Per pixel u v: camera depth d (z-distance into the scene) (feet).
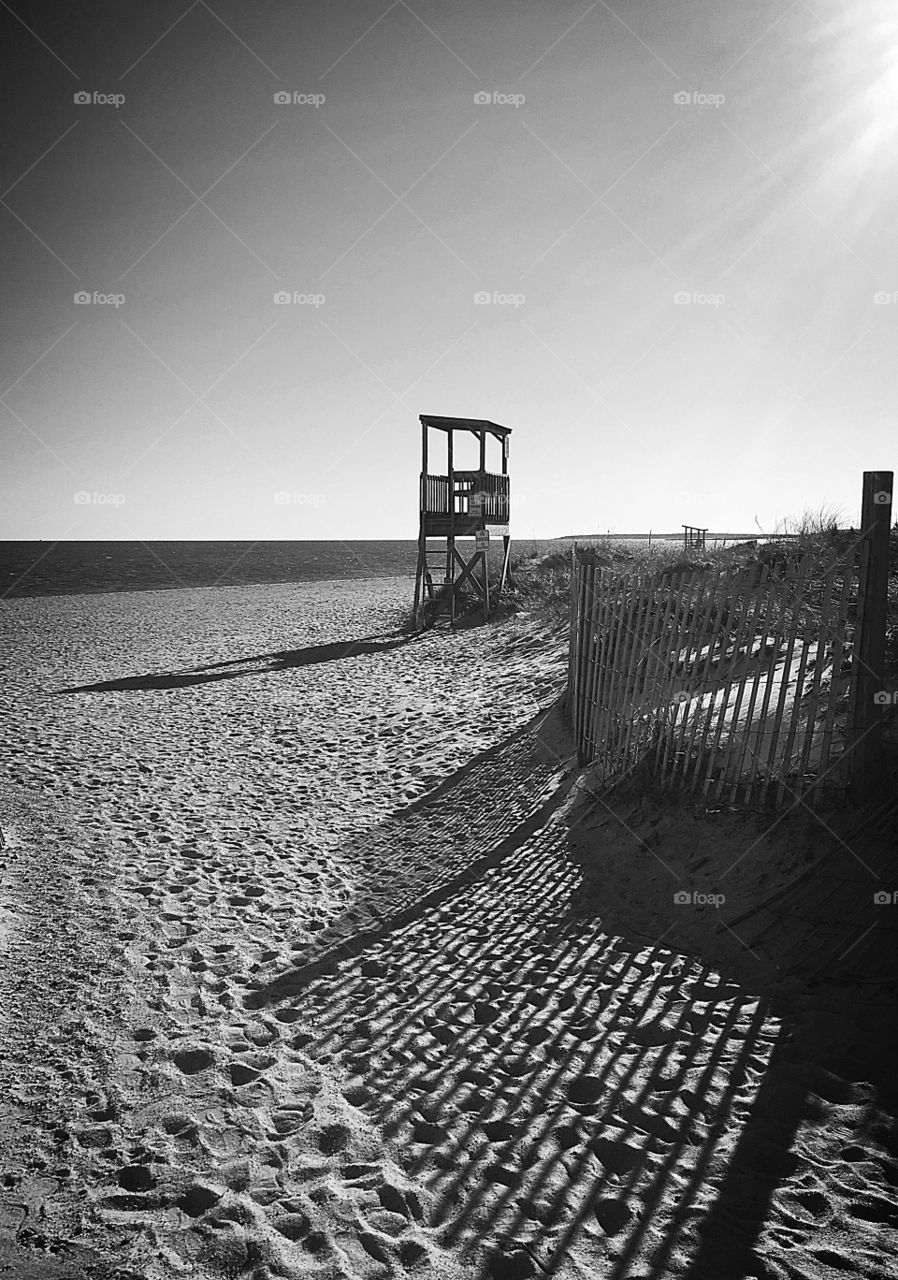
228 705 42.14
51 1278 8.37
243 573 205.77
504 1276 8.43
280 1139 10.74
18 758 30.76
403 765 30.68
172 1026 13.67
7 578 180.86
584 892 18.21
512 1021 13.66
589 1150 10.36
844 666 19.88
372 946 16.81
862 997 12.78
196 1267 8.56
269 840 23.17
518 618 59.88
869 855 15.20
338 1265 8.59
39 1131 10.87
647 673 21.80
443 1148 10.52
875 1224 8.84
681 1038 12.66
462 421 65.36
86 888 19.33
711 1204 9.28
